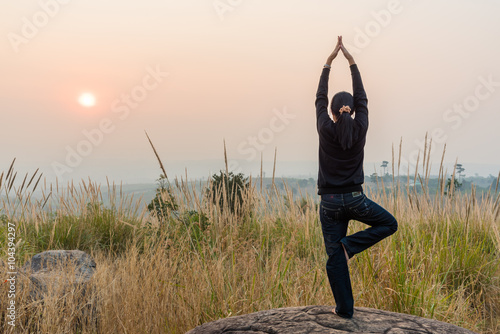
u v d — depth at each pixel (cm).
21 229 783
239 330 335
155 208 809
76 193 862
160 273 539
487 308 591
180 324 479
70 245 775
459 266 634
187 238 688
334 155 337
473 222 764
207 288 514
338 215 339
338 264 340
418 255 602
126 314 479
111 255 757
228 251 588
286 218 885
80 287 508
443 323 338
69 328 457
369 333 311
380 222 336
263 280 543
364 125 338
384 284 516
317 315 350
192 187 829
